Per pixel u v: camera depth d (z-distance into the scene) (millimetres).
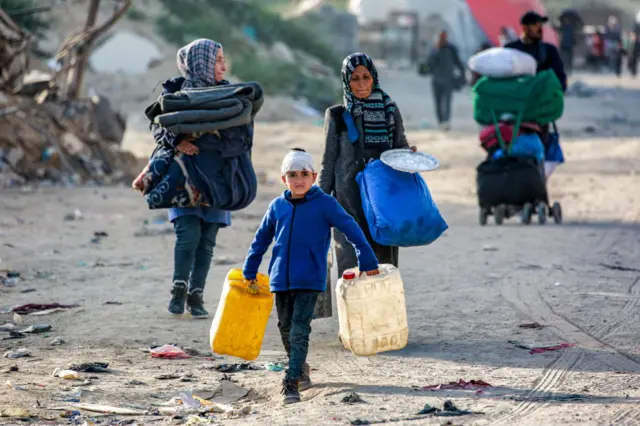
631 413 13125
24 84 46469
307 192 15055
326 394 14664
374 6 129250
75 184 43688
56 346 17906
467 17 120375
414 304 21438
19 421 13086
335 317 20594
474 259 27078
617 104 91500
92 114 48812
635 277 24453
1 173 42562
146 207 37625
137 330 19219
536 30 34594
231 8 111500
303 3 128375
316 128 77062
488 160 34125
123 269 25859
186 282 20250
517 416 13047
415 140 68500
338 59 118438
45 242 29656
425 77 118438
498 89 33812
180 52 20250
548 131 34656
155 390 15031
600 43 141000
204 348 17969
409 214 17172
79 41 48594
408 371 15938
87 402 14227
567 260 26859
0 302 21922
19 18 74312
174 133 19391
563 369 15828
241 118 19562
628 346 17453
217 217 20422
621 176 48656
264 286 15898
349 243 17781
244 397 14703
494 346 17609
